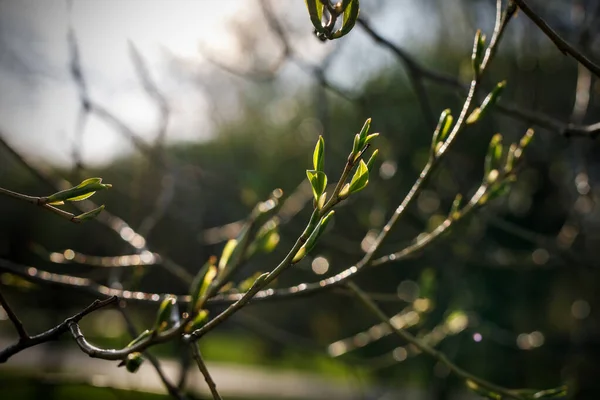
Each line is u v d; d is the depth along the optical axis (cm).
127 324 227
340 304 689
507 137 471
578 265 370
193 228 431
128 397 311
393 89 621
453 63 616
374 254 168
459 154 511
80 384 272
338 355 321
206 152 569
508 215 629
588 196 333
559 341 545
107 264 246
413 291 505
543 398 159
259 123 648
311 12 114
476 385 164
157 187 421
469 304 464
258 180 393
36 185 587
